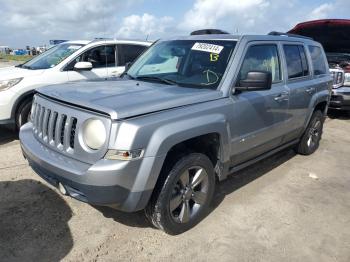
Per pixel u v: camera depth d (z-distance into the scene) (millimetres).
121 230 3477
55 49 7336
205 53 4066
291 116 4938
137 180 2869
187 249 3252
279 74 4688
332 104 8523
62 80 6508
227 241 3408
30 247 3133
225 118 3561
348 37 9406
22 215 3611
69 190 2979
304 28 9617
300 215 3984
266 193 4480
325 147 6637
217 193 4391
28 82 6008
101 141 2818
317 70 5809
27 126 3854
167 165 3180
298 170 5355
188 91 3529
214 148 3654
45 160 3061
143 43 8031
